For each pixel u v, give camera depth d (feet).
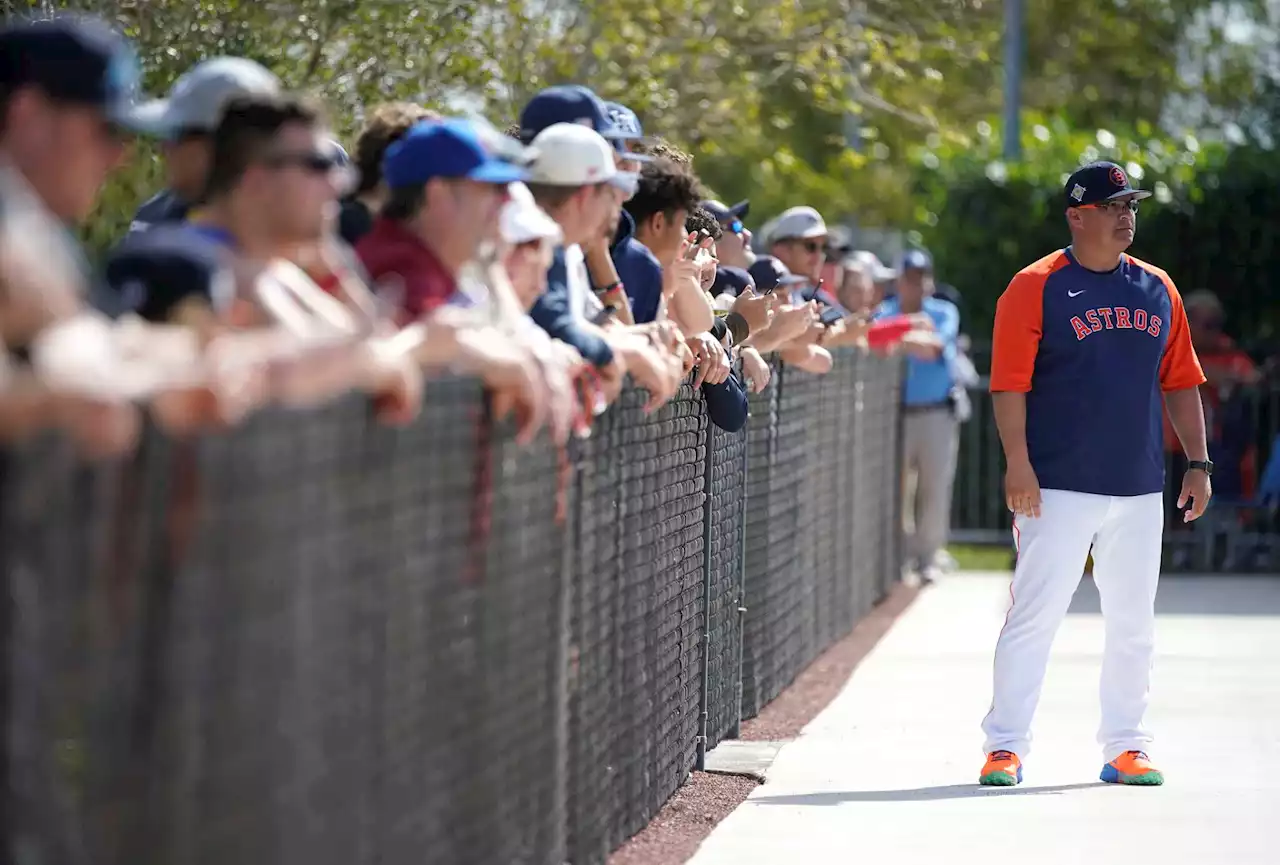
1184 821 68.08
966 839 64.75
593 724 56.80
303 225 40.45
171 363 28.76
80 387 25.52
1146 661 75.72
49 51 33.32
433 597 41.45
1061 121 191.62
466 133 47.09
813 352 94.73
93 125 33.99
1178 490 156.25
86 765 27.48
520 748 48.73
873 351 130.62
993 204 172.04
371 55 95.50
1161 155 173.47
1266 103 194.70
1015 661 75.51
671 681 69.00
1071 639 116.37
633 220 66.39
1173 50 310.04
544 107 63.05
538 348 46.01
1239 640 116.88
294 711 33.71
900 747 82.99
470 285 48.62
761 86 135.44
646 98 119.85
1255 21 302.86
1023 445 75.05
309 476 33.78
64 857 27.04
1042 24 306.55
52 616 26.37
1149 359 75.36
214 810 30.86
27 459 25.39
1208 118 307.58
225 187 40.34
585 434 52.11
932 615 130.31
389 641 38.65
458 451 42.68
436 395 40.86
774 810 69.10
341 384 33.65
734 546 82.38
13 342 27.04
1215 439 157.58
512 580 47.42
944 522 149.79
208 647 30.37
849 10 137.49
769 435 91.20
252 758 32.09
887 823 67.10
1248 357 162.61
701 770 75.61
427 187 46.65
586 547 55.06
